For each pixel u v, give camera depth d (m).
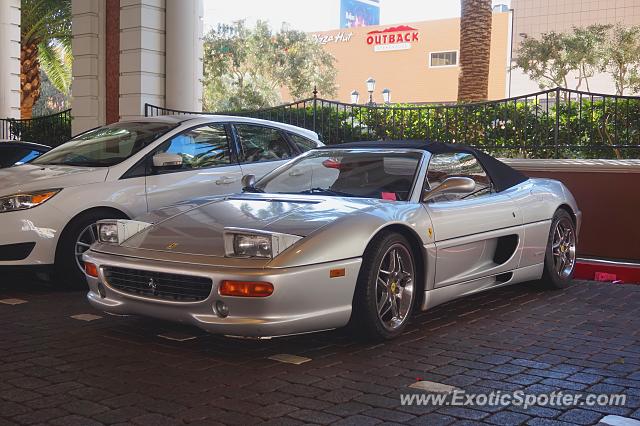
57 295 6.32
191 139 7.17
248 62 33.22
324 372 4.13
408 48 53.44
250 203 5.11
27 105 22.16
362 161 5.62
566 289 6.76
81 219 6.39
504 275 5.95
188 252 4.45
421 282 5.05
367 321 4.60
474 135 10.09
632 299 6.32
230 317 4.20
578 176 8.75
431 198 5.18
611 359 4.44
